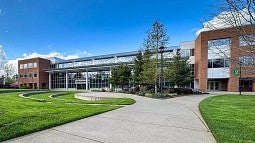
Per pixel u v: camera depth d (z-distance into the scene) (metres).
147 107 12.98
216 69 39.72
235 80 37.78
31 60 75.50
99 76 58.66
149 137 6.08
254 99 19.36
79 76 63.41
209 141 5.75
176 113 10.58
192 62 46.47
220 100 18.28
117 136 6.15
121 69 40.16
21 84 78.56
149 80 28.67
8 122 7.33
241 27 5.45
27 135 6.15
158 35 28.39
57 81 70.31
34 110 10.41
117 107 12.66
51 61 76.56
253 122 7.89
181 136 6.21
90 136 6.12
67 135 6.20
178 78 32.69
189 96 25.25
